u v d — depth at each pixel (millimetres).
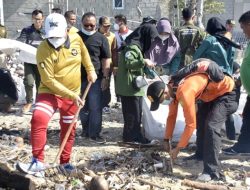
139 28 6555
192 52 7684
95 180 4738
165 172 5562
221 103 5273
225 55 5883
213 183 5180
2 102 8438
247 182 5277
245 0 27578
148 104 6676
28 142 6734
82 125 7117
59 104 5105
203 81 5012
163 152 6199
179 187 5113
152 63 6430
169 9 21156
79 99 4980
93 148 6512
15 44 8023
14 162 5629
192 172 5637
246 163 6062
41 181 5051
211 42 5898
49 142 6836
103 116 8719
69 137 5301
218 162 5266
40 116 4957
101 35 6781
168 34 6816
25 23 21078
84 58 5395
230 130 6965
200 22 14188
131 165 5703
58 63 4973
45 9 21000
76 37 5172
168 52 6879
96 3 21594
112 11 21531
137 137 6742
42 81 4949
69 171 5273
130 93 6535
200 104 5805
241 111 7230
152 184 5098
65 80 5059
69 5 21734
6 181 4789
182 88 4887
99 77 6840
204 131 5336
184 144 5074
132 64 6328
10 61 10305
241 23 5730
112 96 10859
